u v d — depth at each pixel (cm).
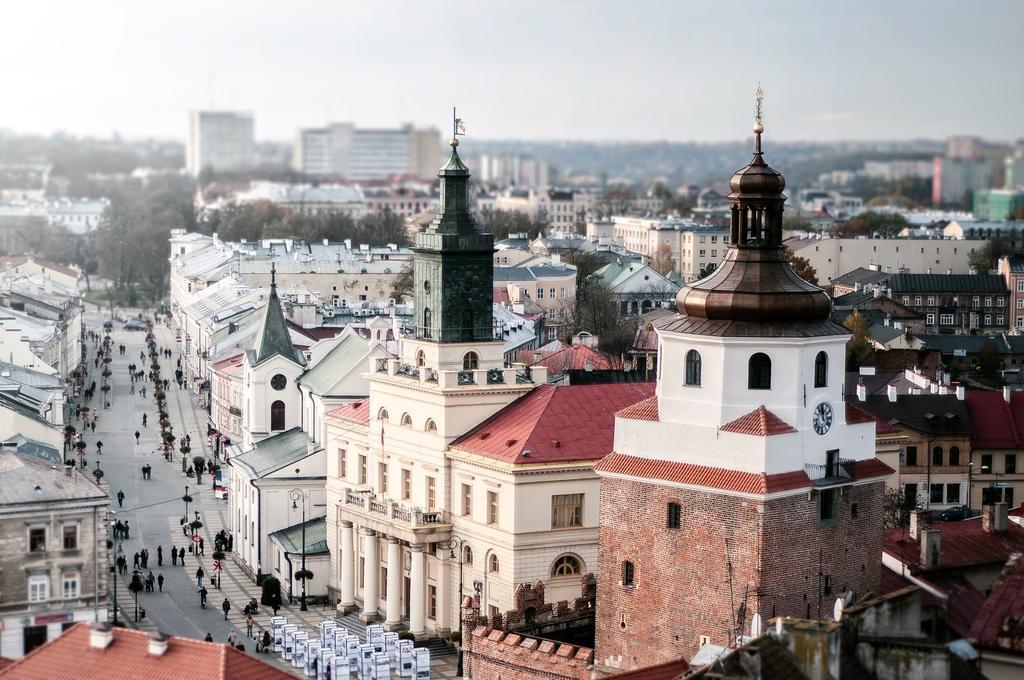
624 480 12381
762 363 11906
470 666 13162
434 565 17250
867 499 12369
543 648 12656
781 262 12094
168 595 19300
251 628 17588
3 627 15375
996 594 11100
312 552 19288
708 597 11925
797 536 11862
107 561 16562
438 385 17138
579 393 16988
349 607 18712
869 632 10200
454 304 17588
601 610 12588
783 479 11750
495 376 17375
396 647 16100
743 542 11725
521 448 16162
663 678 11275
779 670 9712
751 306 11850
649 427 12312
